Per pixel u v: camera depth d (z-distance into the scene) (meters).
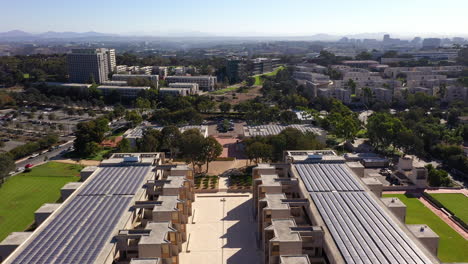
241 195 155.00
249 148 173.25
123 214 101.00
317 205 103.38
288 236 86.06
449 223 129.62
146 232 90.69
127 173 130.38
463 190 158.38
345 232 88.81
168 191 116.06
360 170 135.12
